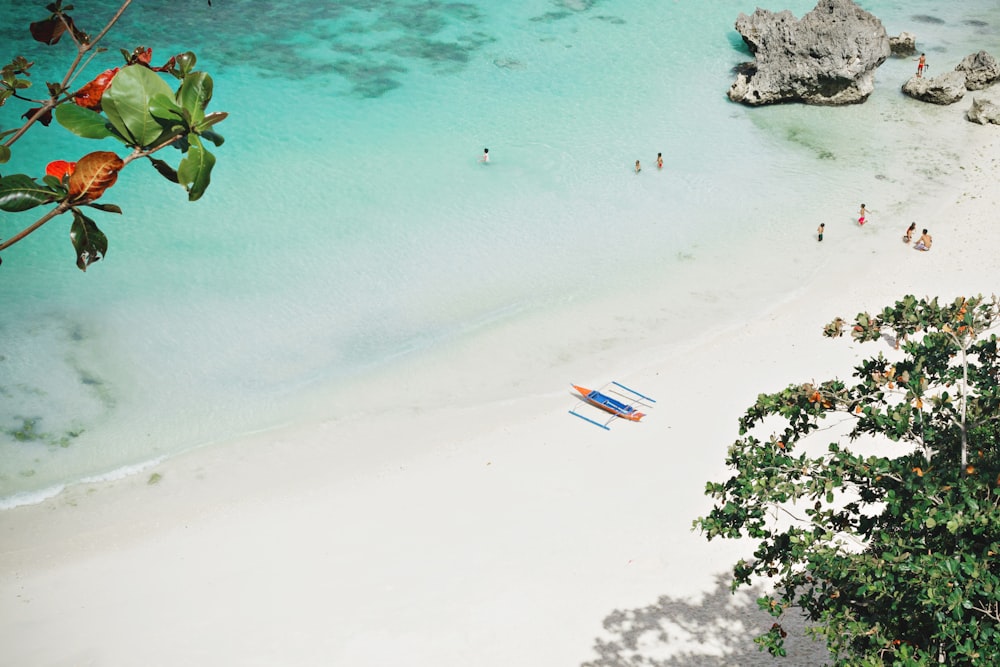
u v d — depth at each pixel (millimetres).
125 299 42375
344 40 69438
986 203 49062
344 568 28922
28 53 66188
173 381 38000
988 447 15992
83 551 30391
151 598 28250
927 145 55531
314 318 41688
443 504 31469
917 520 14469
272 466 33938
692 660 24766
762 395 17547
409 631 26359
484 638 25953
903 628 15055
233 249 46031
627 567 28094
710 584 27266
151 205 49312
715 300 42406
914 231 46812
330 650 25891
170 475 33594
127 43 67938
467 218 48656
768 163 53750
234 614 27391
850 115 59312
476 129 57250
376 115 58781
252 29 70812
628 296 42875
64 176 4547
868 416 16562
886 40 60156
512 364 38844
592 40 70000
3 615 27734
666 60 66875
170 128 4477
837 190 50812
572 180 51938
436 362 39062
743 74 63969
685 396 36219
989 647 13320
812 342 39062
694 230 47594
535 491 31688
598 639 25672
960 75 60562
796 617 25906
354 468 33656
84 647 26391
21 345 39219
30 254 45000
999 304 17234
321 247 46312
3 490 32781
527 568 28344
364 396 37312
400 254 45875
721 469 31984
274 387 37844
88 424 35750
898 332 17656
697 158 54219
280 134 56281
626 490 31359
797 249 45844
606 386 37125
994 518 13891
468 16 74125
